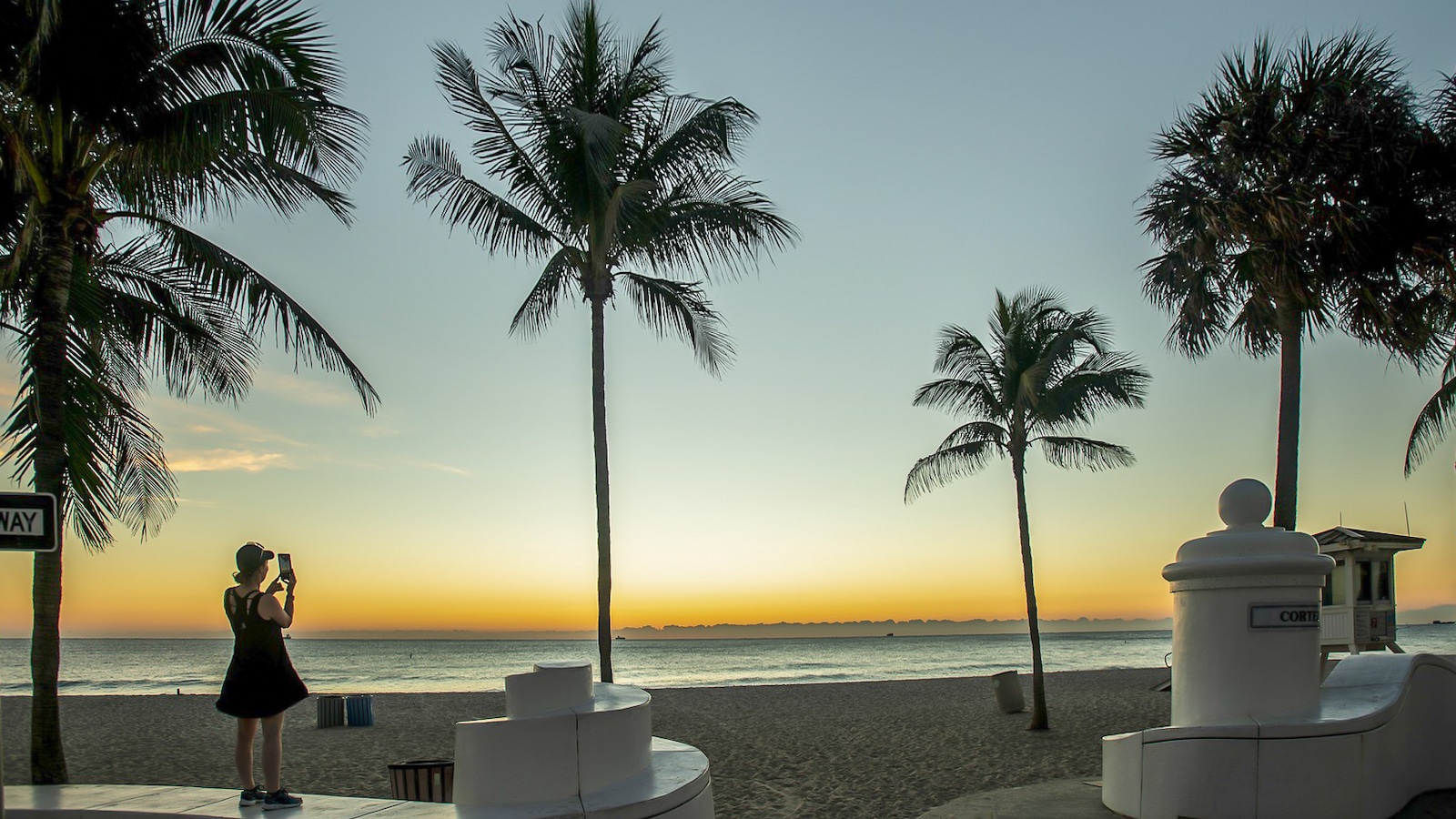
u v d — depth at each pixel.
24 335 11.98
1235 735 7.03
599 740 6.24
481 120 15.65
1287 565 7.40
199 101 10.76
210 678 69.88
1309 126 13.20
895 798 12.50
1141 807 7.74
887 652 136.88
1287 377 13.77
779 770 15.24
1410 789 7.50
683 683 62.59
